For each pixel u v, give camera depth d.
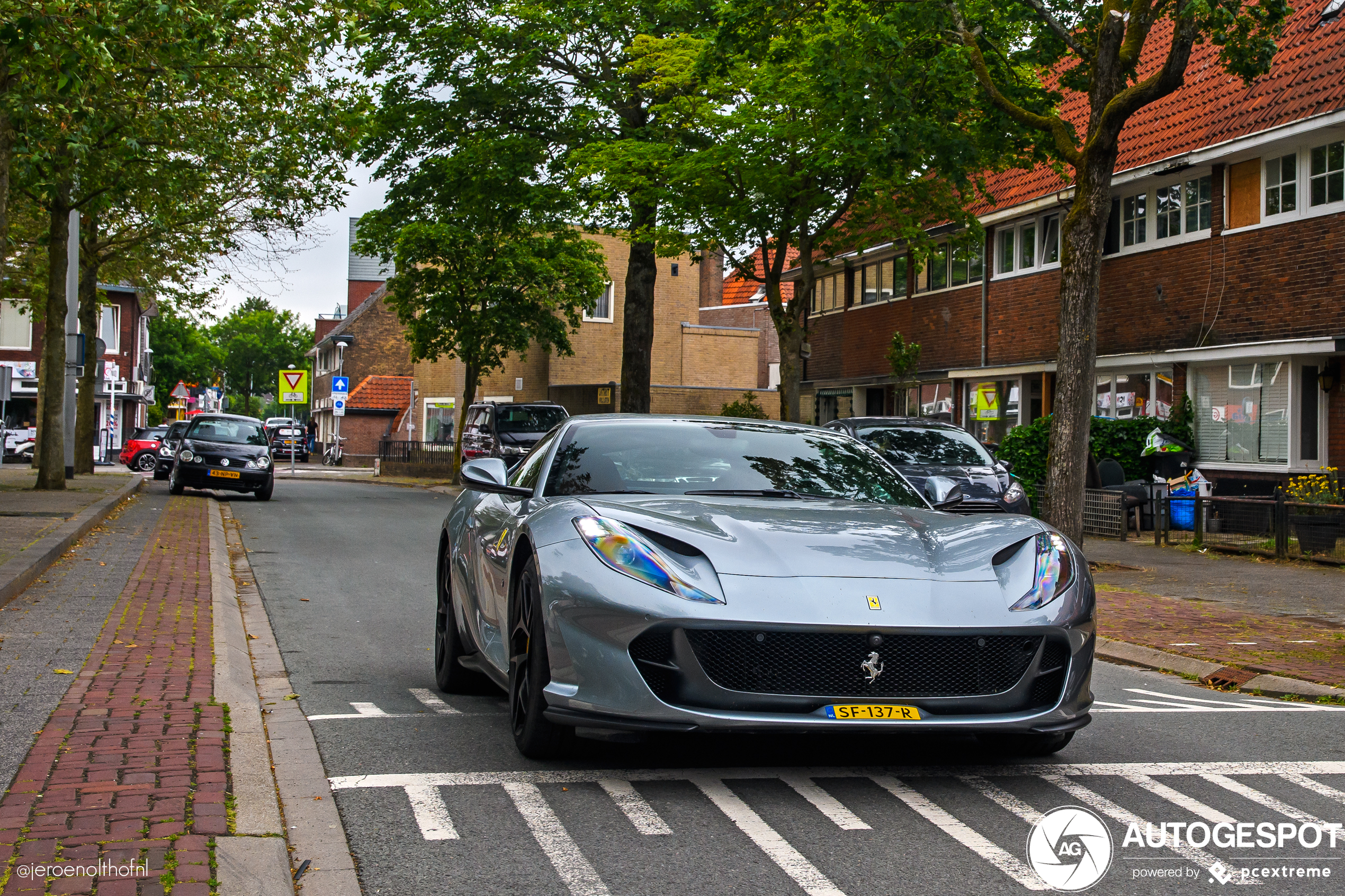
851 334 31.30
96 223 25.34
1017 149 14.98
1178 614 10.09
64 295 20.31
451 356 32.97
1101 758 5.10
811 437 6.16
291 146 18.47
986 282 25.16
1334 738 5.66
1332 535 13.80
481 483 5.57
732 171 19.72
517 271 31.50
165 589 9.53
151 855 3.40
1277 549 14.39
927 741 5.28
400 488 32.59
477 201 26.31
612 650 4.26
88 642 6.98
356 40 16.86
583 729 4.69
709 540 4.49
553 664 4.44
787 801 4.31
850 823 4.07
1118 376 21.00
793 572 4.36
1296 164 17.05
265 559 13.42
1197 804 4.41
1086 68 14.48
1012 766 4.90
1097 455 19.39
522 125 25.78
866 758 4.95
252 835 3.67
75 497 18.50
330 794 4.35
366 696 6.29
